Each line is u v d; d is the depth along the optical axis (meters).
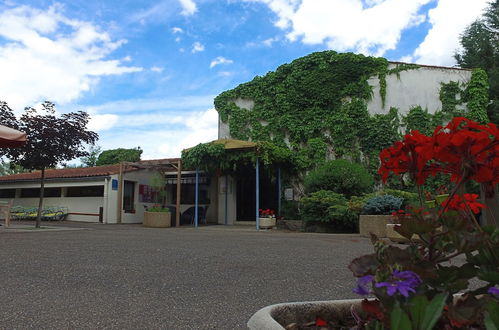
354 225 11.91
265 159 14.05
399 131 16.41
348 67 17.31
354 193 13.50
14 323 2.78
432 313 1.01
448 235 1.19
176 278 4.37
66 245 7.61
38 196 21.56
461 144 1.30
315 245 7.90
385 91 16.78
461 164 1.34
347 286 3.96
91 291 3.75
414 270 1.11
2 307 3.19
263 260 5.73
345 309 1.77
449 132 1.36
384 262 1.16
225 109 19.00
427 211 1.30
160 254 6.35
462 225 1.17
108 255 6.20
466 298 1.15
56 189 20.67
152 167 17.98
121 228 13.88
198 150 14.52
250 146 14.09
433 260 1.25
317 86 17.50
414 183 1.60
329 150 16.81
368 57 17.22
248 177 17.47
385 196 10.48
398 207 10.09
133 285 4.01
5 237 9.22
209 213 18.89
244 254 6.41
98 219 18.48
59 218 19.72
